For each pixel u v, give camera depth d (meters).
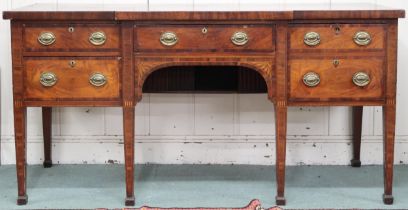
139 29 2.83
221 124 3.59
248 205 2.75
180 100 3.58
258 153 3.61
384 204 2.94
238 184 3.25
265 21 2.81
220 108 3.58
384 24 2.82
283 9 3.06
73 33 2.83
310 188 3.18
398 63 3.54
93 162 3.63
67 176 3.39
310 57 2.83
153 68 2.85
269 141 3.60
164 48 2.84
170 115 3.59
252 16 2.79
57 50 2.84
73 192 3.12
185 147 3.61
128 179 2.92
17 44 2.84
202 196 3.05
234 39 2.82
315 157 3.61
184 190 3.15
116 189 3.17
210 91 3.28
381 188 3.19
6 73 3.57
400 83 3.55
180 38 2.83
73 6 3.31
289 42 2.83
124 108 2.87
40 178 3.36
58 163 3.62
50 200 3.00
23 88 2.87
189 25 2.82
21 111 2.89
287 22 2.81
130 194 2.92
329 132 3.60
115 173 3.45
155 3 3.52
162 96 3.58
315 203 2.95
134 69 2.85
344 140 3.61
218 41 2.83
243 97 3.57
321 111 3.59
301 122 3.60
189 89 3.32
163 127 3.60
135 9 3.11
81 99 2.88
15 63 2.85
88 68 2.85
